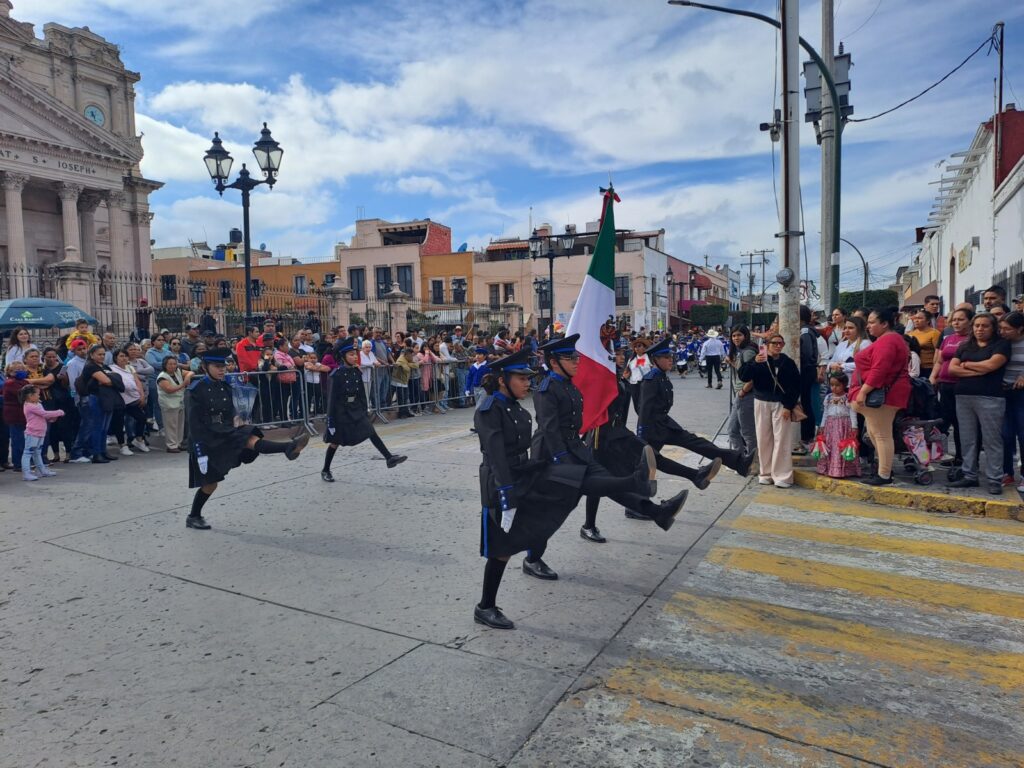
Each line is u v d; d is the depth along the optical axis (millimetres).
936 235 24375
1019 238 12320
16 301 13727
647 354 5652
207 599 4426
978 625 3973
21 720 3053
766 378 7332
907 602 4305
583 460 4328
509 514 3729
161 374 10141
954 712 3070
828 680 3354
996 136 13961
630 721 2994
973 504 6312
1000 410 6500
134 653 3682
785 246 7758
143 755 2781
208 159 13008
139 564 5109
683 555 5207
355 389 7820
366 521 6207
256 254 61188
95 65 42188
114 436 11242
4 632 3961
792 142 7602
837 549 5344
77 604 4359
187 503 6965
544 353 4434
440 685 3305
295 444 5973
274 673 3443
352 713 3066
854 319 8000
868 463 7570
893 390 6723
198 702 3180
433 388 15242
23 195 34375
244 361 11672
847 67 12492
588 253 40562
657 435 5590
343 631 3922
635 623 4000
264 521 6254
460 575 4812
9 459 9453
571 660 3553
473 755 2756
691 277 52219
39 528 6086
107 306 19594
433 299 42844
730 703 3139
